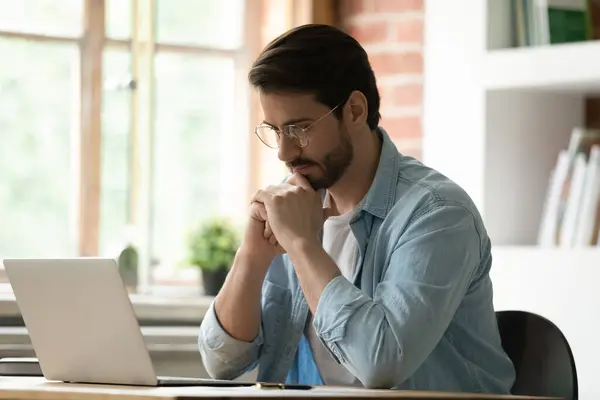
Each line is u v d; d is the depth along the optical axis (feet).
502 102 18.90
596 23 19.08
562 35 18.31
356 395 9.32
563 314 17.11
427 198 11.90
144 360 10.60
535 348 12.50
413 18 20.97
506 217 18.97
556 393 12.16
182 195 21.99
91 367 11.09
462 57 19.11
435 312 11.14
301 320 13.08
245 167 22.59
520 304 17.71
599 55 17.15
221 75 22.49
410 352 10.89
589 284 16.81
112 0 21.27
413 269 11.33
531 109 19.24
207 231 20.83
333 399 8.98
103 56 21.13
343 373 12.63
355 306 11.07
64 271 10.83
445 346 12.07
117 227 21.16
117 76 21.25
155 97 21.71
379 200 12.30
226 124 22.49
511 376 12.41
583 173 17.76
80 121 20.89
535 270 17.54
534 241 19.24
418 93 20.85
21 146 20.43
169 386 10.71
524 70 18.16
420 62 20.88
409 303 11.08
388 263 11.93
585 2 18.62
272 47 11.96
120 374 10.87
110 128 21.13
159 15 21.91
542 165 19.38
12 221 20.29
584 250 16.94
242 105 22.62
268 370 13.29
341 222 12.78
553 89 18.90
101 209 20.99
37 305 11.25
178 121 22.03
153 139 21.44
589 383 16.74
